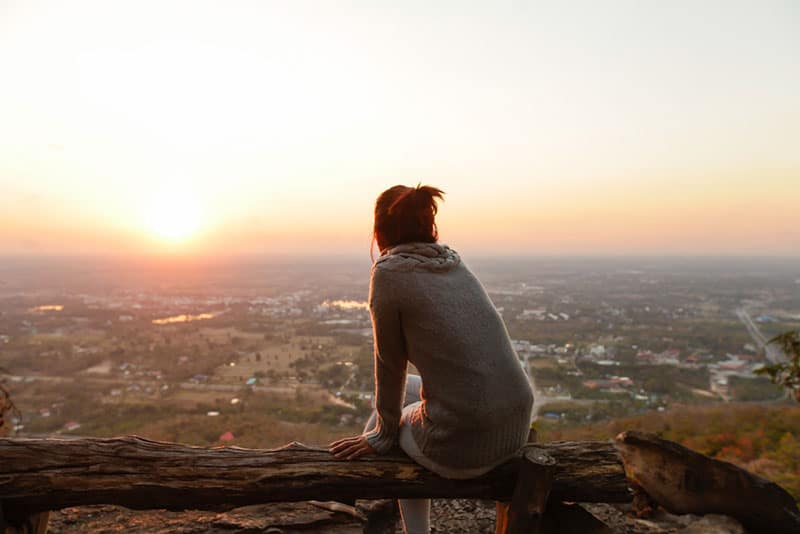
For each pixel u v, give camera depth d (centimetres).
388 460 163
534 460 153
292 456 163
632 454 249
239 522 213
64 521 217
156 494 152
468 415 144
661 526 229
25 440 154
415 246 156
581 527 168
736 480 215
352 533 213
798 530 199
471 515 248
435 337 145
